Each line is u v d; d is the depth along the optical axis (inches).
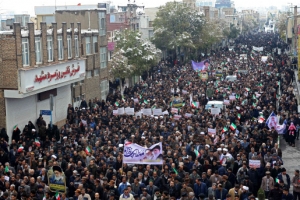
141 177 766.5
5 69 1422.2
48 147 1034.7
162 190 767.1
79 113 1498.5
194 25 3865.7
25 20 1909.4
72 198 713.0
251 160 840.3
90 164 845.2
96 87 2102.6
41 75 1514.5
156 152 834.8
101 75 2153.1
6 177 783.1
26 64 1459.2
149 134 1092.5
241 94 1793.8
